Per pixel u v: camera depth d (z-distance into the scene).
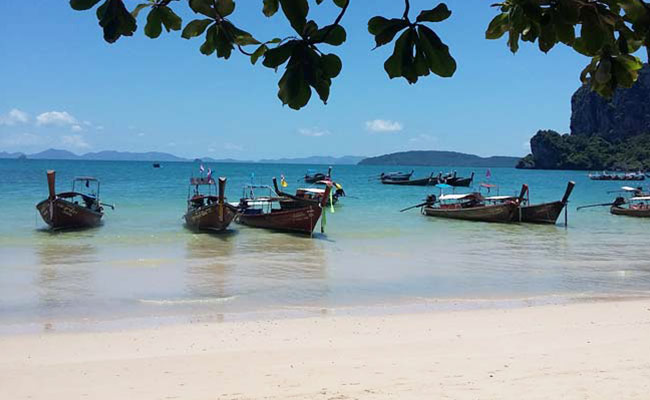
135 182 65.44
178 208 36.47
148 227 27.36
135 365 8.59
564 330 10.52
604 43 1.69
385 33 1.85
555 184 87.00
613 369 7.96
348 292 14.45
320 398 6.99
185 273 16.64
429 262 19.34
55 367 8.52
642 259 20.36
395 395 7.02
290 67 1.86
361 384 7.51
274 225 26.98
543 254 21.47
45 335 10.34
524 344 9.52
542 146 170.38
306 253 20.97
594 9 1.68
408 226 29.92
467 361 8.51
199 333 10.51
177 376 8.05
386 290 14.75
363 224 30.69
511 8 1.83
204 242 23.12
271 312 12.26
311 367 8.38
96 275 16.11
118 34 1.97
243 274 16.67
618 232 28.86
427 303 13.26
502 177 117.50
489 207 32.16
